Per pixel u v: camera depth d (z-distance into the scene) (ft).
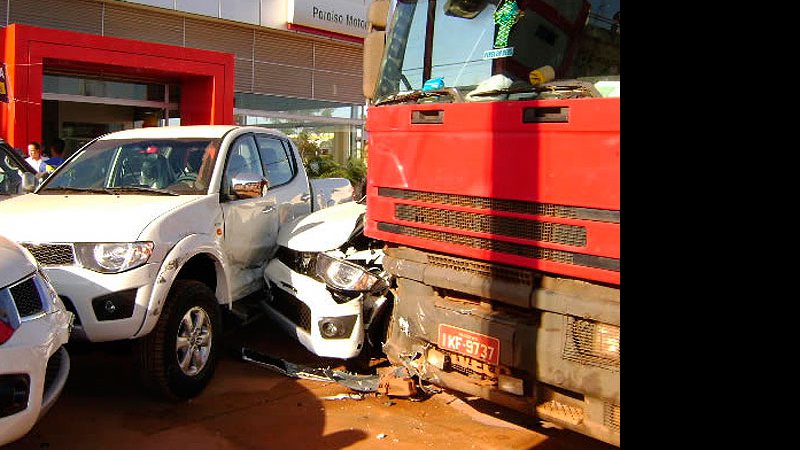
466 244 12.80
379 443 14.21
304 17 64.90
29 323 11.29
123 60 47.93
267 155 22.84
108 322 14.46
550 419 11.81
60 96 50.96
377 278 17.12
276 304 19.93
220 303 18.13
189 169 19.08
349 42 70.08
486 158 12.19
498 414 15.89
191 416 15.34
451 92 13.24
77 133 52.70
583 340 11.34
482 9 13.58
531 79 12.16
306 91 68.90
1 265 11.32
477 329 12.67
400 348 14.80
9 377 10.68
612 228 10.57
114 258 14.71
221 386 17.29
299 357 19.79
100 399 16.15
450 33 14.19
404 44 15.33
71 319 13.30
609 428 11.04
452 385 13.37
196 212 17.28
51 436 13.98
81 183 19.34
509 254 12.09
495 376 12.63
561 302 11.41
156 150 19.88
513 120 11.73
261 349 20.45
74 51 45.57
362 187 27.45
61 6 51.16
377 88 15.99
